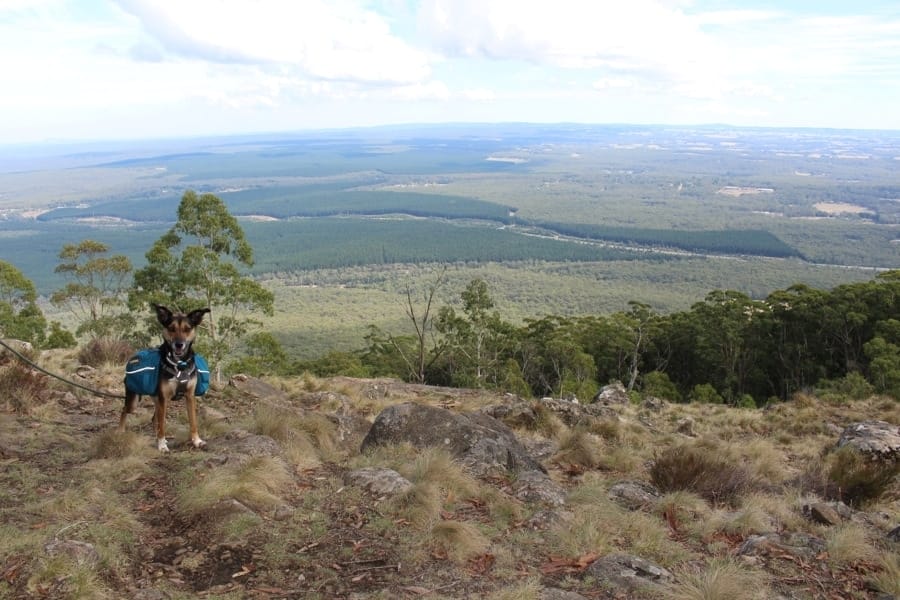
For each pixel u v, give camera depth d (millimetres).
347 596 3713
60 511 4434
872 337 42688
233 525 4395
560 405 12930
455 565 4207
